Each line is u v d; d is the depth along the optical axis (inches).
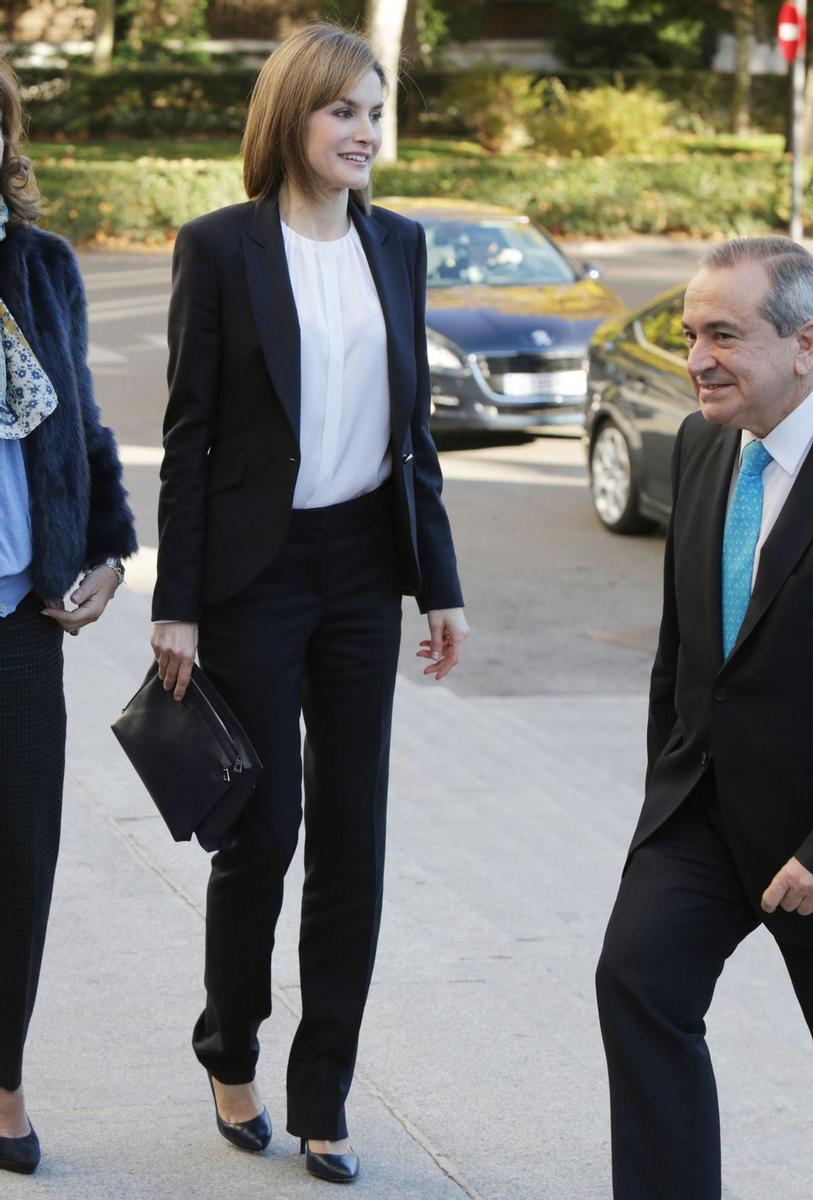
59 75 1462.8
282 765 127.0
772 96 1593.3
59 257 123.1
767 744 108.4
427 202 568.4
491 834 221.5
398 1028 152.6
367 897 129.7
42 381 118.7
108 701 240.2
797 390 106.8
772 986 220.4
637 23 1660.9
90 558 128.1
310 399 123.7
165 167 1006.4
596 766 274.4
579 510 441.4
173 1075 141.9
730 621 110.1
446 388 481.1
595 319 502.0
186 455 124.5
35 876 124.1
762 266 104.0
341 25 125.3
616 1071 106.7
